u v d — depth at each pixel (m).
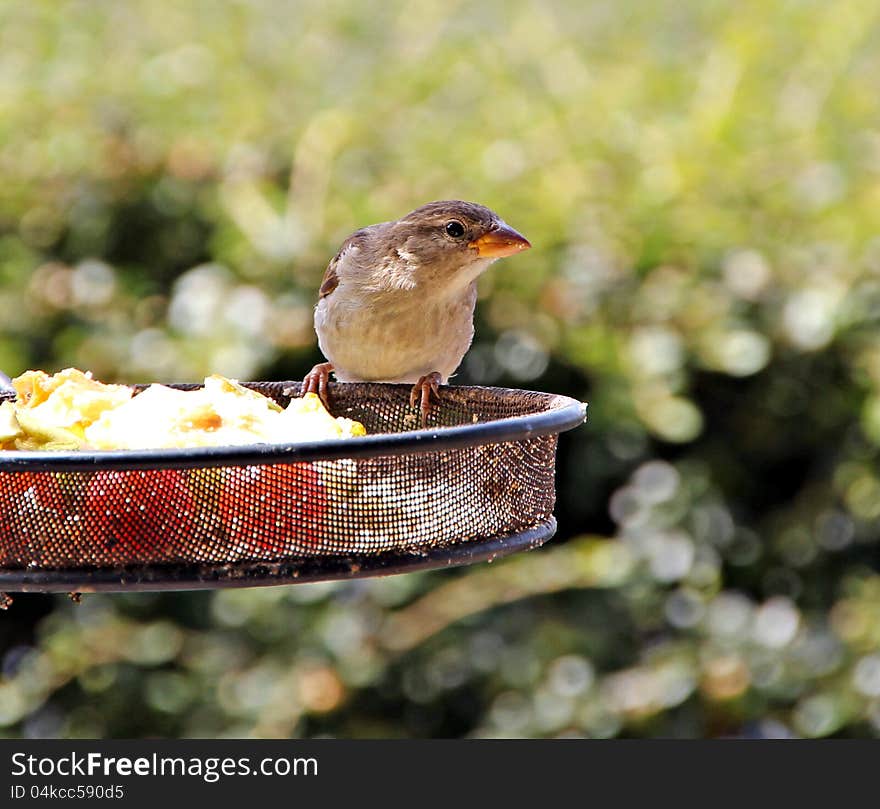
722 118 11.64
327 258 11.15
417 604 11.18
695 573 11.07
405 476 5.39
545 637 11.20
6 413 5.53
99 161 11.98
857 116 12.05
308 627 11.23
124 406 5.77
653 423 10.70
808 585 11.27
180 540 5.25
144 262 11.93
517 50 13.20
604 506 11.41
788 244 11.08
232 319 11.11
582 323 10.91
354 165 11.91
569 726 10.95
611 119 11.98
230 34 13.41
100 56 12.99
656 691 10.89
